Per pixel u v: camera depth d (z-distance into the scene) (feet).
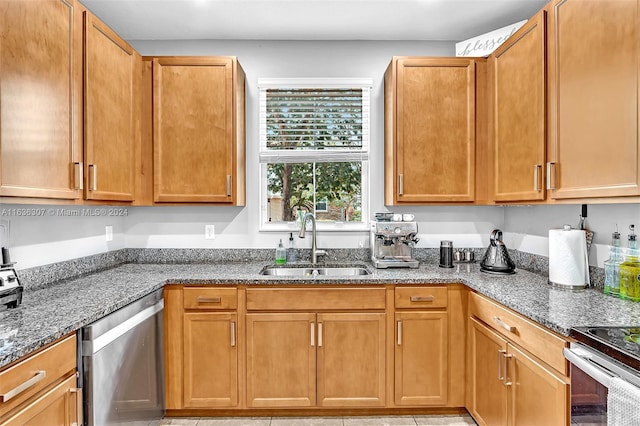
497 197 7.33
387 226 7.82
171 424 6.98
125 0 7.29
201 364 6.94
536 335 4.70
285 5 7.53
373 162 9.05
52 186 5.06
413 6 7.59
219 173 7.75
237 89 7.96
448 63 7.79
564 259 6.08
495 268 7.46
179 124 7.72
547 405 4.48
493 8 7.66
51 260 6.53
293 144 9.09
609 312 4.68
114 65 6.63
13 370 3.51
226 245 9.02
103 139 6.27
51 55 5.05
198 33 8.68
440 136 7.80
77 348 4.56
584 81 4.94
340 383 7.00
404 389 7.02
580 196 5.01
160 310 6.70
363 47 9.07
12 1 4.40
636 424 3.01
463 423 7.02
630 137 4.24
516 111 6.61
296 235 9.05
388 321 7.00
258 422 7.06
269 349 6.97
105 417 4.90
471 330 6.82
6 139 4.32
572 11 5.14
